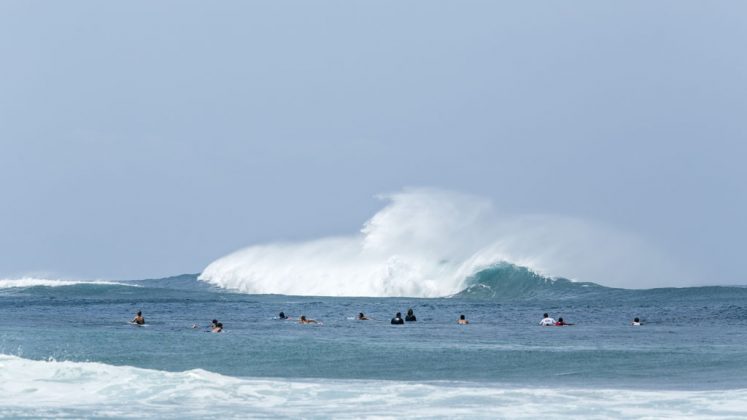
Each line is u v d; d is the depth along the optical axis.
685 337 143.62
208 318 191.00
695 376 91.69
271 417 65.12
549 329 164.62
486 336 144.88
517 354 112.25
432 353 113.31
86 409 67.38
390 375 92.62
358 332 152.88
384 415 66.00
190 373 82.56
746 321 188.25
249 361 104.94
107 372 81.69
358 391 77.19
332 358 108.06
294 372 94.94
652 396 75.31
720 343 130.62
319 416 65.50
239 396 73.75
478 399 73.50
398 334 148.12
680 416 65.31
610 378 90.31
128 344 122.12
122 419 63.91
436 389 78.81
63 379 78.75
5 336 130.88
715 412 67.06
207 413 66.44
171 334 139.75
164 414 65.88
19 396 72.12
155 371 83.12
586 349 119.81
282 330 155.75
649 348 121.12
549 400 73.25
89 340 126.88
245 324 172.75
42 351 112.88
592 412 67.31
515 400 73.12
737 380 88.00
